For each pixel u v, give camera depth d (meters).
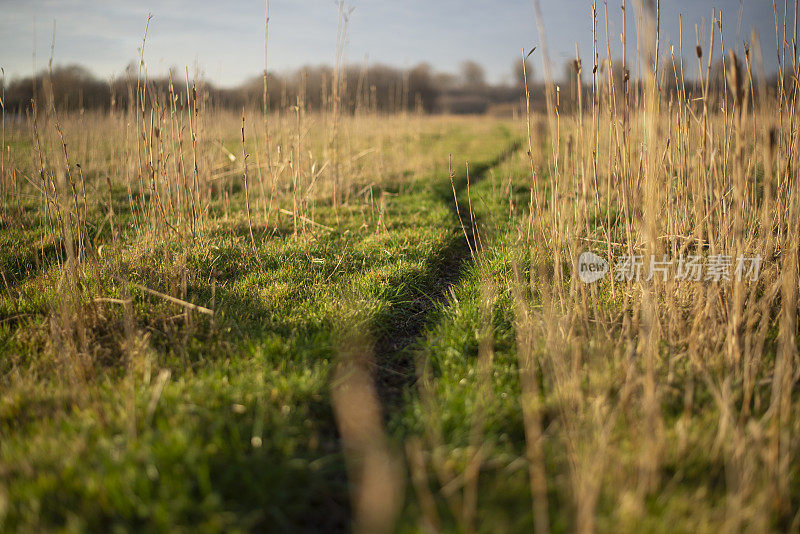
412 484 1.94
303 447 2.18
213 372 2.59
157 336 3.03
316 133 9.98
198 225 4.62
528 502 1.82
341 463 2.12
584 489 1.67
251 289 3.80
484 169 10.90
